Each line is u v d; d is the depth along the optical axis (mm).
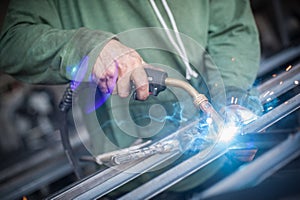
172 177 1065
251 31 1483
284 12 3641
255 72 1422
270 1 3496
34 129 3184
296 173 1586
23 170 2801
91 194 1039
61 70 1162
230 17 1475
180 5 1364
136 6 1324
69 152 1376
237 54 1433
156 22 1339
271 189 1580
